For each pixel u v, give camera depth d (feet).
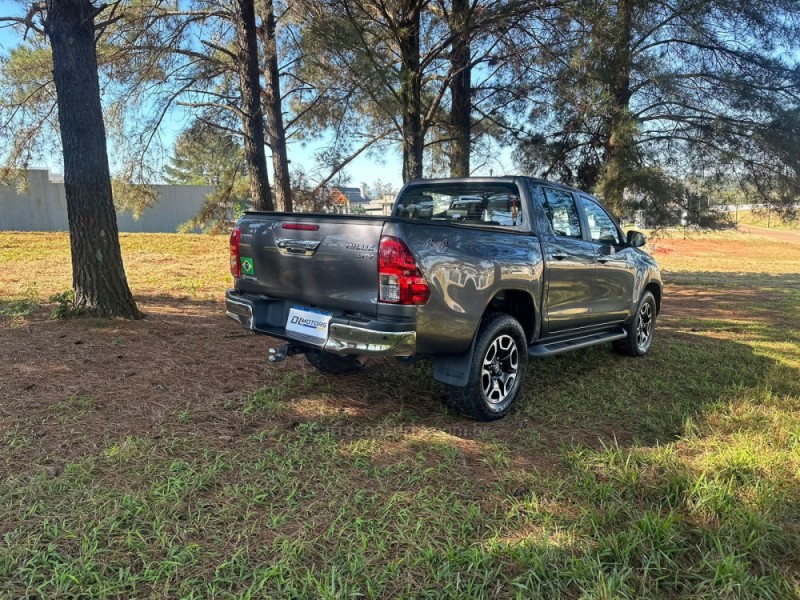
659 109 33.73
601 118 31.40
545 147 35.24
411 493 9.55
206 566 7.43
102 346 17.85
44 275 34.22
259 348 18.71
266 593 6.97
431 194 17.11
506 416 13.58
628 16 27.89
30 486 9.16
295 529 8.38
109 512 8.52
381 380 15.93
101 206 21.20
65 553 7.55
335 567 7.36
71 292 22.16
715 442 11.82
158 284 32.35
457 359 12.57
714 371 17.85
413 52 30.58
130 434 11.42
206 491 9.34
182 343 18.90
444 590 7.10
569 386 16.07
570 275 15.62
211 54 39.04
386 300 10.99
